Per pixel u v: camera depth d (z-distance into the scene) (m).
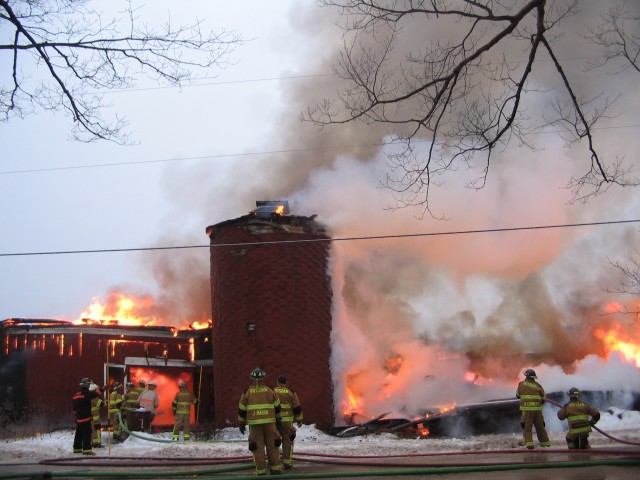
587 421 12.05
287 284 19.91
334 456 12.27
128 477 10.16
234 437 18.73
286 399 10.83
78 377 22.55
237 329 19.72
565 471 9.28
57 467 12.09
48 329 22.80
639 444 12.27
